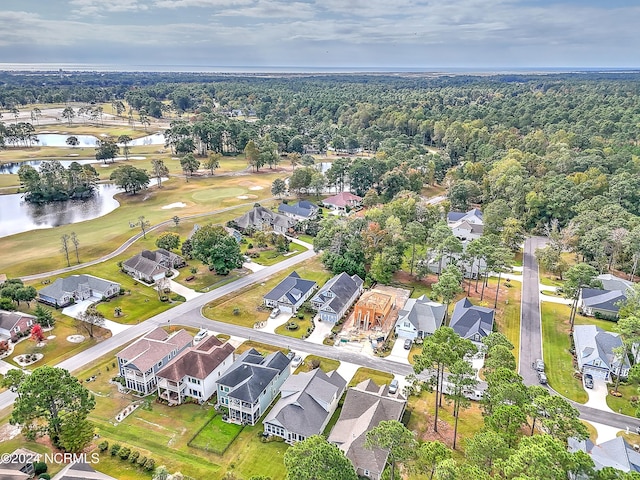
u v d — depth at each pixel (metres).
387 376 71.31
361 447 52.66
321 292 92.19
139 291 97.38
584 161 163.38
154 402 65.19
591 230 112.19
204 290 98.62
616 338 75.44
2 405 63.28
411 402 65.75
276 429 58.75
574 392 68.12
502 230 123.19
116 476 51.59
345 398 62.47
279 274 107.50
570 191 136.25
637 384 70.00
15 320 79.56
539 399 49.09
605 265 109.00
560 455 40.78
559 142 190.88
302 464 41.44
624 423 61.69
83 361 73.50
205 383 65.44
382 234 108.19
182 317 87.81
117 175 166.50
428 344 56.75
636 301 79.81
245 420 61.66
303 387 62.12
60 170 171.12
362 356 76.69
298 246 126.00
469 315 82.62
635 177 141.62
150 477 51.72
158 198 164.12
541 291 100.94
